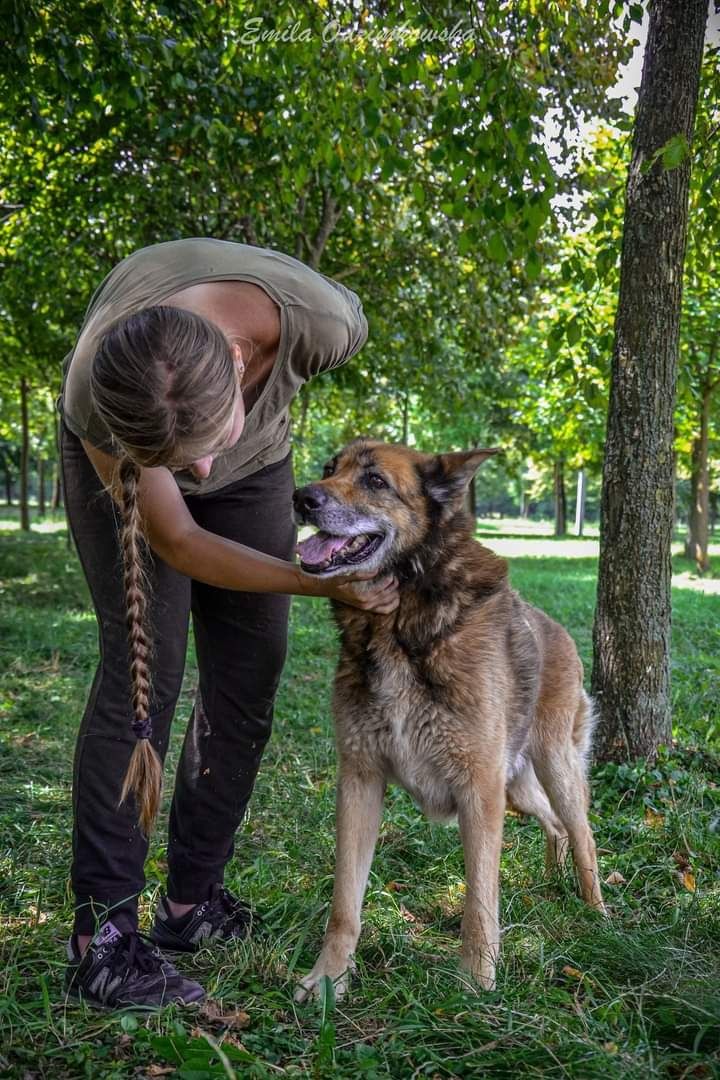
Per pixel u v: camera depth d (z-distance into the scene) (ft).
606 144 31.50
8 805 14.14
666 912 10.94
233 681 9.87
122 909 8.66
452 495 10.89
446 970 9.15
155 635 9.00
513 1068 7.30
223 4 24.85
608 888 12.06
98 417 7.88
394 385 46.75
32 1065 7.16
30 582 47.11
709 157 19.34
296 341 8.98
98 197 33.04
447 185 24.53
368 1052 7.52
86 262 37.14
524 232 18.40
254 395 9.16
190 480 9.41
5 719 19.97
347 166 21.39
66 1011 8.05
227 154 28.58
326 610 40.78
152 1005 8.13
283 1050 7.65
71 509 9.12
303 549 10.37
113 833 8.72
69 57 21.80
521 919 10.70
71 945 8.65
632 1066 7.19
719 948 9.82
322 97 20.21
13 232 40.27
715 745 17.97
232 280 8.68
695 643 32.37
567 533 143.54
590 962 9.51
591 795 15.64
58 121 27.89
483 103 17.48
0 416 103.55
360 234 37.93
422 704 10.12
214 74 26.86
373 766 10.37
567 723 12.32
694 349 53.67
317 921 10.48
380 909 10.87
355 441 11.73
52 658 27.37
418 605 10.22
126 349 6.80
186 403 6.87
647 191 16.29
